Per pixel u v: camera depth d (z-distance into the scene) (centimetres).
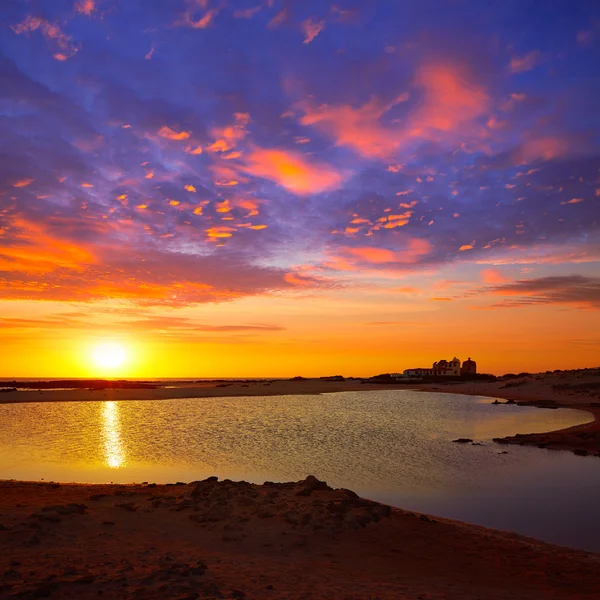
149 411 5694
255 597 866
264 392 9938
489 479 2341
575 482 2281
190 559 1086
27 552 1024
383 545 1326
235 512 1482
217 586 893
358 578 1061
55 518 1257
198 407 6319
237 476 2383
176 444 3272
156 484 2002
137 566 983
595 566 1270
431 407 6794
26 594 777
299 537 1327
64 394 8112
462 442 3441
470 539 1431
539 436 3559
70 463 2627
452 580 1102
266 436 3688
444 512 1831
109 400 7362
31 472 2395
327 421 4800
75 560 995
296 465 2641
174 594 827
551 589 1082
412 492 2111
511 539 1495
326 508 1545
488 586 1078
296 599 871
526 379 12369
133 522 1352
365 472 2484
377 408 6544
